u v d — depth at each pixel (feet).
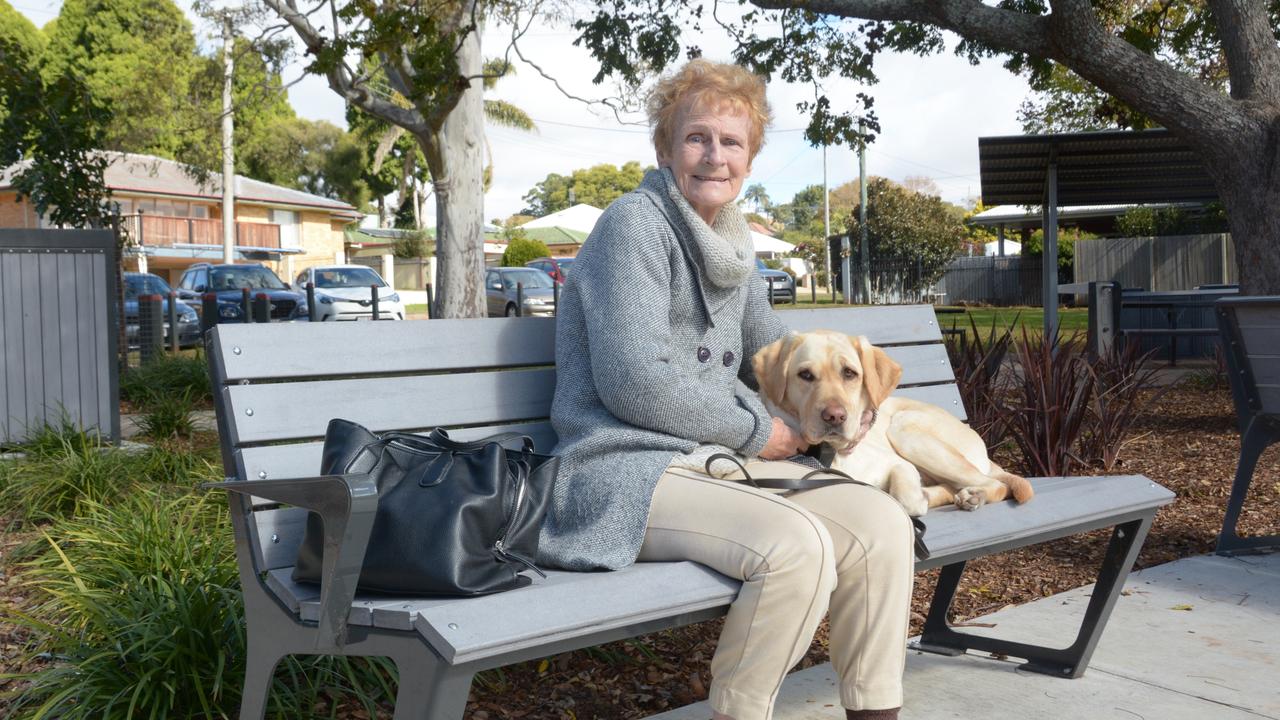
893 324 11.54
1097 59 22.24
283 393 7.20
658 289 7.48
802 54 36.35
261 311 40.50
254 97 55.11
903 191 116.88
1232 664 9.54
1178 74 22.13
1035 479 10.27
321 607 5.55
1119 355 23.75
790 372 8.41
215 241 124.98
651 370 7.09
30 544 12.71
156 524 11.03
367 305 61.31
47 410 21.08
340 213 147.23
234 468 6.86
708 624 10.91
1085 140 33.91
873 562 6.73
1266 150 21.68
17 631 10.15
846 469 8.73
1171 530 14.62
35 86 33.86
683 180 7.92
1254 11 22.41
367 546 5.55
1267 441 13.08
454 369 8.19
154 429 22.20
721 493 6.77
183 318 54.70
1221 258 82.12
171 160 130.93
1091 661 9.67
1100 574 9.19
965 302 112.98
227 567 9.42
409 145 158.20
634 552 6.84
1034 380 18.03
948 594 10.09
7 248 20.58
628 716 8.48
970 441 9.86
